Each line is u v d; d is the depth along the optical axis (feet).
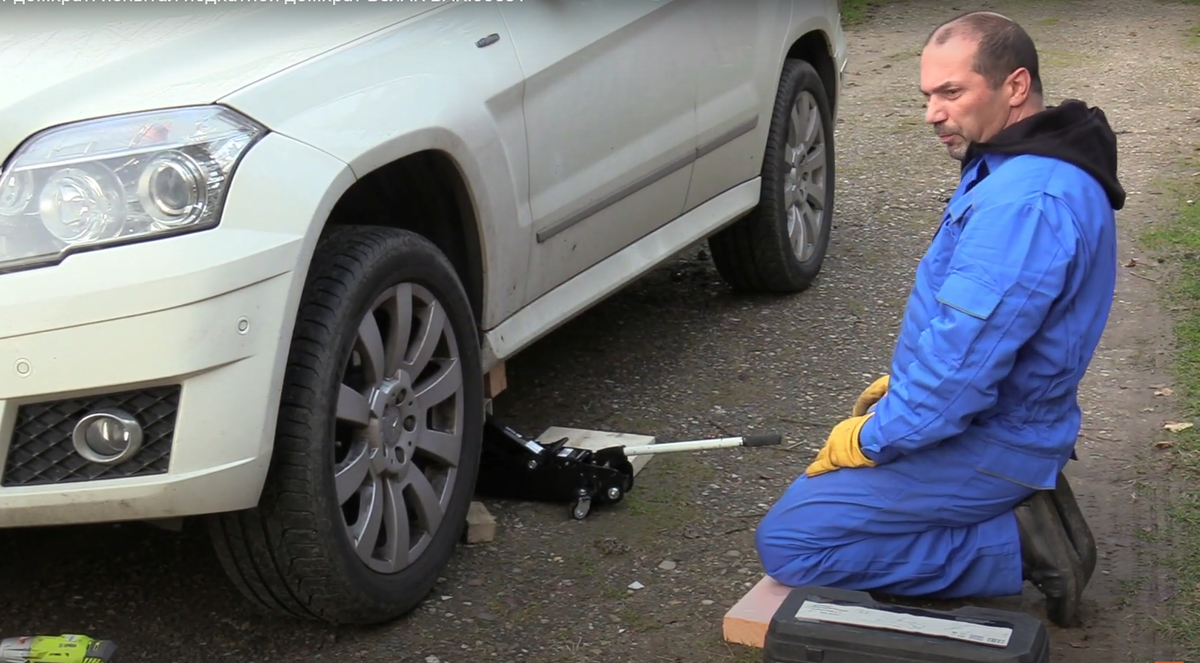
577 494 12.55
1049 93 31.12
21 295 8.72
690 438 14.38
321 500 9.66
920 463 9.89
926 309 9.76
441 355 11.39
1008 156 9.46
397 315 10.55
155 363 8.75
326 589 9.93
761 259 18.02
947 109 9.61
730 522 12.48
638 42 14.03
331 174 9.71
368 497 10.35
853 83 33.01
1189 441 13.82
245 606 11.06
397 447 10.62
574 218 13.26
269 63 9.98
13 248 8.87
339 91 10.20
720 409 15.16
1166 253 19.99
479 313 12.20
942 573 10.24
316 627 10.71
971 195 9.52
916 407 9.44
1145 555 11.55
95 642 8.59
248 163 9.23
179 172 8.94
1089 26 39.32
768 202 17.58
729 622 10.32
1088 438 14.06
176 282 8.74
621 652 10.34
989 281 9.11
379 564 10.39
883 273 19.80
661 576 11.51
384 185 11.73
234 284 8.93
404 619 10.87
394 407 10.57
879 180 24.82
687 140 15.14
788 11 17.42
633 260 14.66
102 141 9.02
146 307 8.71
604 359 16.62
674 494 13.07
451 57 11.48
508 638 10.58
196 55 9.91
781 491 13.15
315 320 9.73
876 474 10.06
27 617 10.93
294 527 9.64
